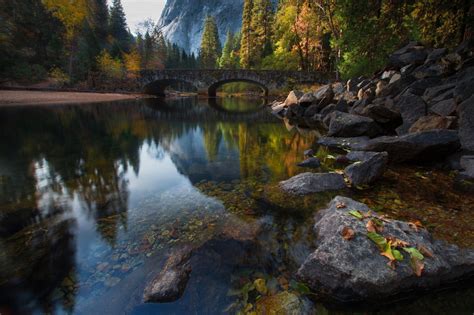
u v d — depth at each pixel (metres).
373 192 5.37
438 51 13.16
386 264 2.75
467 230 3.73
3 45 38.69
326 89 18.59
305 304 2.71
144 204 5.22
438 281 2.83
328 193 5.37
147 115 22.30
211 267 3.26
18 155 9.02
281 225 4.27
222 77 45.53
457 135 7.05
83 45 51.16
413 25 15.16
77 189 6.06
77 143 11.20
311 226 4.16
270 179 6.60
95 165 8.08
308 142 11.12
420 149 6.99
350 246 2.91
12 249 3.69
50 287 2.96
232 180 6.65
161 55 92.44
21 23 43.88
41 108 23.08
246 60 62.19
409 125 9.82
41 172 7.29
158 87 55.44
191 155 9.61
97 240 3.90
